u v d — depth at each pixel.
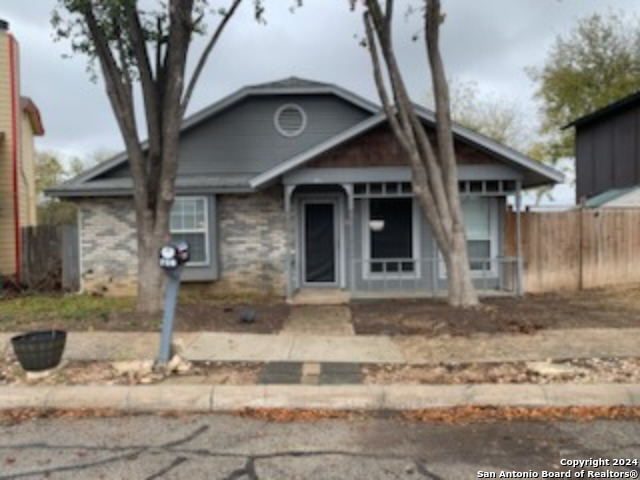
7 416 5.40
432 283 12.87
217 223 13.45
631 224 13.44
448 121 9.87
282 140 14.48
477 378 6.10
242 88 14.26
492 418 5.21
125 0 8.08
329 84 14.23
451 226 10.17
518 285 11.90
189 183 13.24
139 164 9.27
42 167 38.12
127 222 13.64
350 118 14.45
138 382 6.02
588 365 6.50
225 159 14.48
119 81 9.11
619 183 18.88
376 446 4.59
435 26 9.55
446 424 5.08
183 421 5.22
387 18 9.41
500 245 13.01
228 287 13.53
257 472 4.11
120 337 7.95
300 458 4.36
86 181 14.10
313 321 9.32
